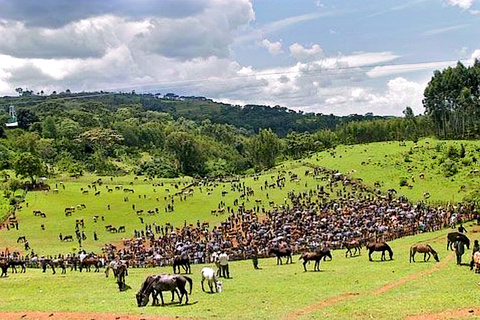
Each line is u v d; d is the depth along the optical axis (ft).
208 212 379.35
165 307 114.83
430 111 634.02
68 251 289.33
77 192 452.76
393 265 163.02
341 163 506.89
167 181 523.29
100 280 165.37
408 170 446.60
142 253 250.98
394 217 284.61
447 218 274.98
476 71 607.78
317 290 127.85
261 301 117.08
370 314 99.91
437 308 100.83
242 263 202.59
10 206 398.21
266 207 377.91
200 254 223.30
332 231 260.42
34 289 154.10
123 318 106.73
